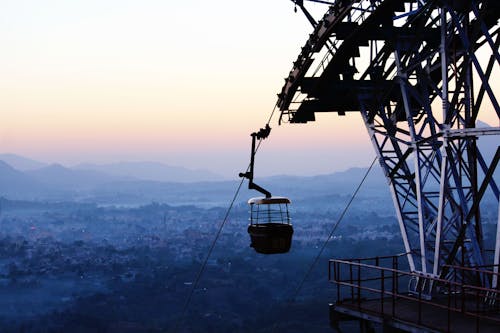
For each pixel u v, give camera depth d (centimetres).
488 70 2211
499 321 1792
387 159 2761
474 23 2359
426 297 2277
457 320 1852
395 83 2622
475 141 2256
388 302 2166
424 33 2558
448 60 2339
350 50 2753
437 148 2423
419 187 2488
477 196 2152
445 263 2256
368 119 2838
